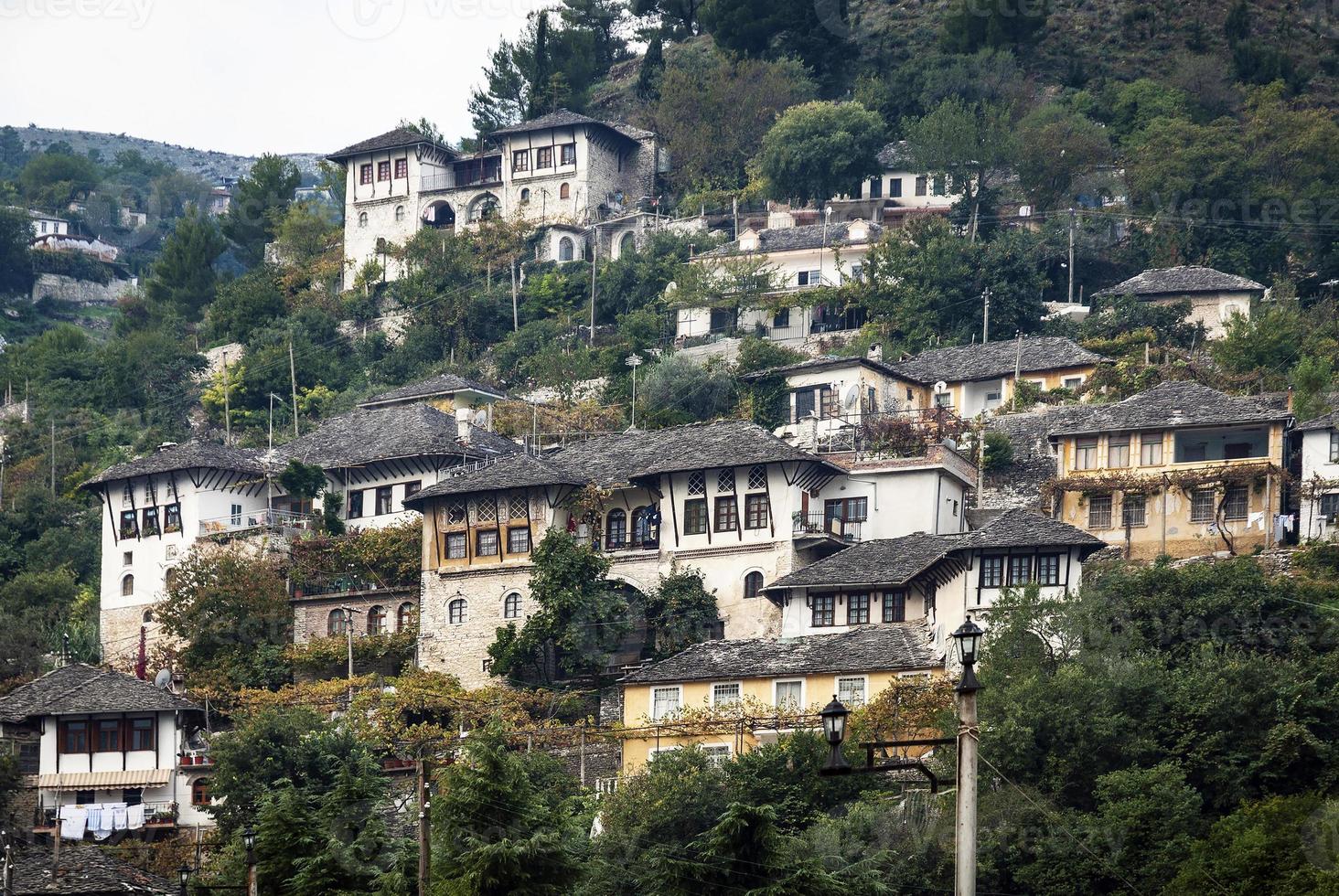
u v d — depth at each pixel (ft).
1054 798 448.65
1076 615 504.84
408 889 382.63
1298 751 451.94
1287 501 641.40
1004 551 559.79
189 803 566.36
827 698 525.75
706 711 526.16
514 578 644.27
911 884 421.18
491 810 391.24
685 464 636.89
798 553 623.36
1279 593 524.52
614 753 540.11
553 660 622.95
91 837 555.69
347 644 647.15
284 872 394.11
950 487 654.12
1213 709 461.78
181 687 625.00
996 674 487.61
